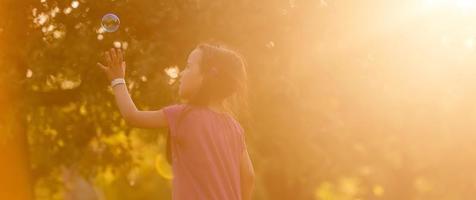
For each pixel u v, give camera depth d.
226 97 4.83
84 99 13.54
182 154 4.67
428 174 17.75
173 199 4.69
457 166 16.98
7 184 13.11
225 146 4.72
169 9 12.06
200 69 4.76
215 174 4.64
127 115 4.70
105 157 15.24
